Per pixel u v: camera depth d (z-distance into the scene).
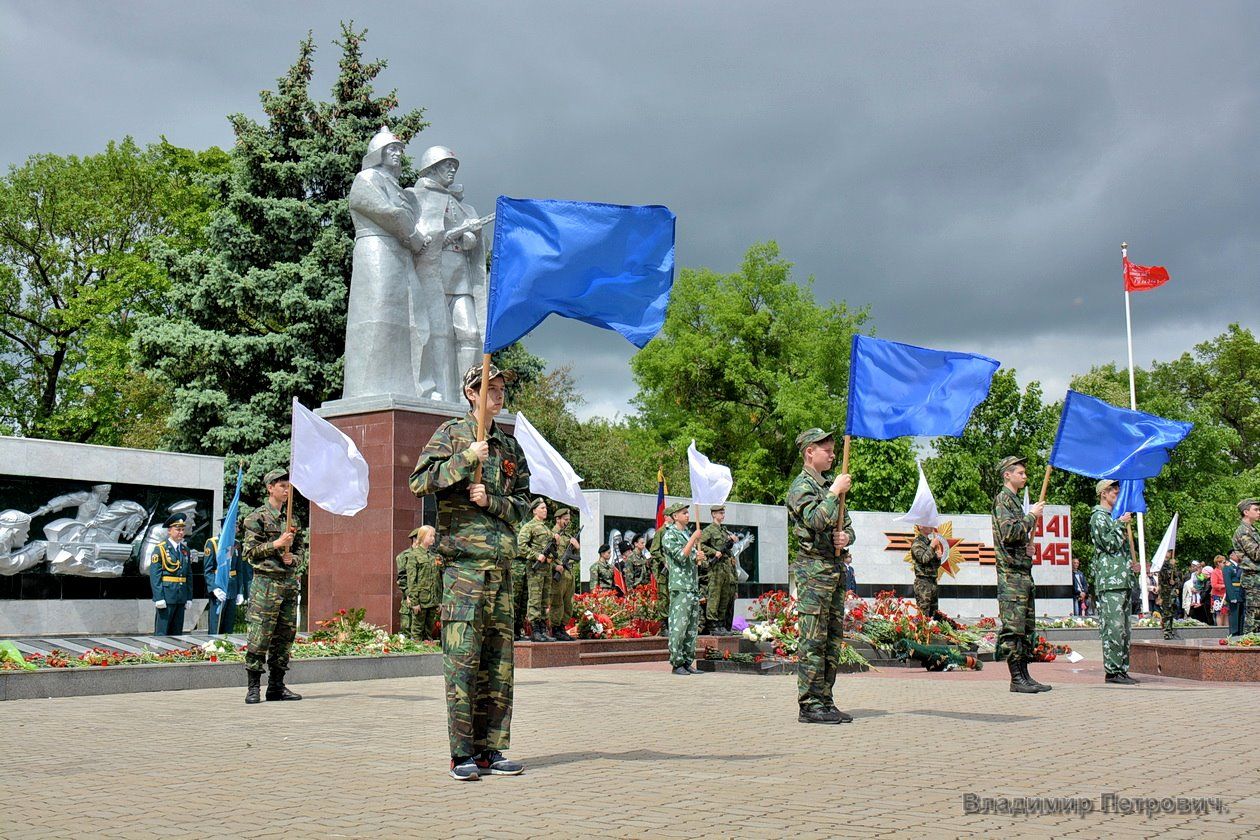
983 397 10.65
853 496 57.56
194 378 36.56
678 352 60.03
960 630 22.84
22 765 8.07
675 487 58.88
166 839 5.53
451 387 26.48
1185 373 79.25
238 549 25.05
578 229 8.04
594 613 21.53
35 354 47.38
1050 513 41.91
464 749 7.15
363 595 23.22
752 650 18.14
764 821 5.76
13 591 23.39
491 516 7.44
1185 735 9.28
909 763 7.75
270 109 38.03
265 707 12.30
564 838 5.39
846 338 59.69
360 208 25.34
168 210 45.94
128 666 14.35
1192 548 60.25
